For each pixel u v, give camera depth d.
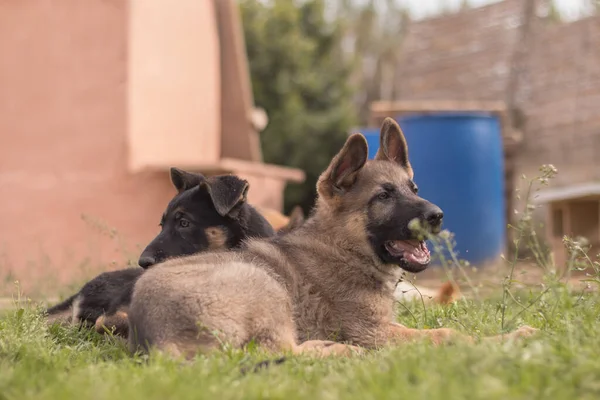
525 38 20.08
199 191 7.32
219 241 7.22
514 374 3.83
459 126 13.41
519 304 5.86
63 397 3.66
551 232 12.64
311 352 5.11
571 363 3.96
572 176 18.53
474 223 13.37
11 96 13.59
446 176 13.35
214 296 5.13
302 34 34.34
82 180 13.26
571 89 18.89
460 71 21.08
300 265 5.90
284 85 31.77
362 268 5.95
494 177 13.73
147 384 3.88
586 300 5.42
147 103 13.92
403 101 21.84
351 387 3.84
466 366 3.90
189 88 15.96
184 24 15.73
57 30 13.46
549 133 19.03
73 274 11.52
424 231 5.48
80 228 13.22
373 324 5.80
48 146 13.43
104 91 13.27
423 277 12.85
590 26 18.92
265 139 30.62
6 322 6.34
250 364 4.50
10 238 13.45
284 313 5.43
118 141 13.16
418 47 21.95
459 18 21.34
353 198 6.09
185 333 5.01
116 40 13.27
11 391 4.00
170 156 14.92
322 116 31.08
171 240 7.17
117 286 6.78
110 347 5.65
